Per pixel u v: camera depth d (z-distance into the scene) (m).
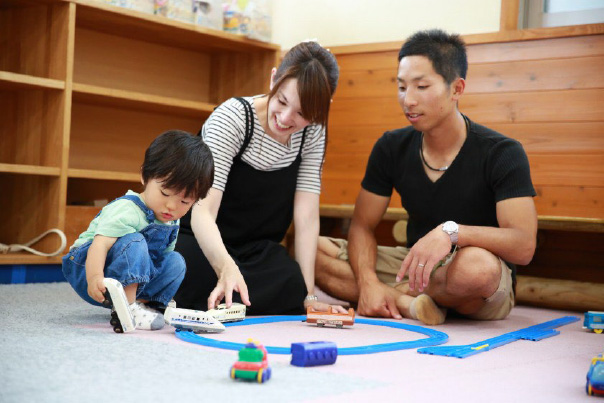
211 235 1.88
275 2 3.74
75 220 2.79
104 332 1.56
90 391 1.03
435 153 2.13
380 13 3.45
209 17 3.25
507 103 2.98
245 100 2.04
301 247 2.16
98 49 3.25
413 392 1.11
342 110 3.39
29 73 2.84
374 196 2.29
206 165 1.63
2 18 2.93
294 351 1.27
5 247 2.67
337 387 1.11
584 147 2.82
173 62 3.52
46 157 2.75
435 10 3.29
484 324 2.06
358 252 2.24
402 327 1.86
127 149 3.38
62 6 2.73
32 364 1.18
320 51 1.85
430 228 2.19
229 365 1.24
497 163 2.04
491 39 3.01
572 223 2.61
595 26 2.79
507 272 2.09
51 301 2.12
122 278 1.62
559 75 2.87
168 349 1.37
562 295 2.66
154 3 3.10
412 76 1.98
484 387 1.18
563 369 1.38
